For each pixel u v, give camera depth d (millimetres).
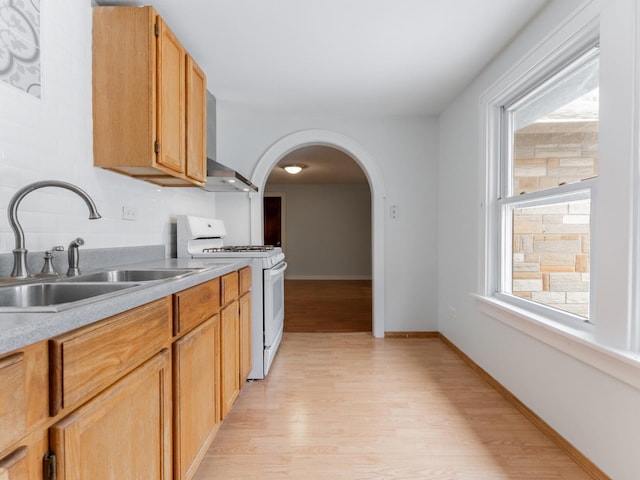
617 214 1312
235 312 1932
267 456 1573
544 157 1932
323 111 3262
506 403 2072
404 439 1701
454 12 1823
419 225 3441
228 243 3373
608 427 1358
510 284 2262
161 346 1092
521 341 1965
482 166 2424
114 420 838
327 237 7945
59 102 1432
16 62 1233
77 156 1536
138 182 2047
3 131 1191
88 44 1596
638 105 1231
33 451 628
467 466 1503
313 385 2322
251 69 2453
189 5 1757
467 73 2508
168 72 1739
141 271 1620
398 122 3426
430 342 3287
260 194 3363
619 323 1303
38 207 1341
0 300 1053
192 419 1301
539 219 1939
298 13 1829
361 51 2217
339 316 4328
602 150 1382
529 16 1854
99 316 780
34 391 627
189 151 1999
